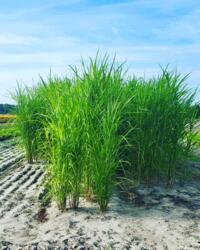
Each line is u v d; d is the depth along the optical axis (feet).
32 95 20.27
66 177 12.29
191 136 15.61
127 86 15.60
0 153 23.88
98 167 12.14
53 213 12.50
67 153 12.10
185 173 15.89
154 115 14.76
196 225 11.63
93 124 12.58
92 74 13.91
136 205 13.28
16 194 14.69
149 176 15.23
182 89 15.20
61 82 17.63
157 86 15.31
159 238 10.65
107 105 13.14
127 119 15.16
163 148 15.01
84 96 13.14
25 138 20.15
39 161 20.59
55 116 13.16
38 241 10.23
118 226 11.33
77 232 10.85
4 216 12.44
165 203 13.48
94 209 12.57
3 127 36.42
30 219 12.15
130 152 15.15
